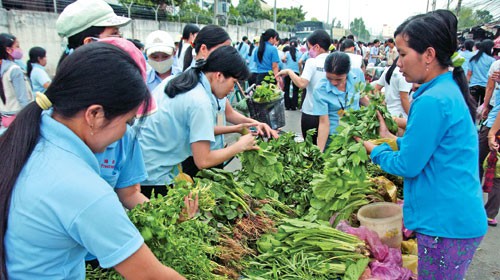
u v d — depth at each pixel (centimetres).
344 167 263
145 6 1864
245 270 218
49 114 120
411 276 237
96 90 111
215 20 1970
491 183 401
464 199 191
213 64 254
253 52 945
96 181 116
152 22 1722
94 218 112
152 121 261
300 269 218
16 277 117
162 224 170
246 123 332
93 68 112
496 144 390
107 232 115
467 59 877
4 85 494
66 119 118
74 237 114
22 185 112
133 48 221
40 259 116
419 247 207
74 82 111
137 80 119
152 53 420
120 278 171
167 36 432
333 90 380
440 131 185
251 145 271
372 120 301
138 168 196
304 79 462
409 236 281
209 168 270
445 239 195
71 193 111
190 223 196
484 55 784
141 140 266
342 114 331
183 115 251
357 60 534
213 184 248
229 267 214
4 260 115
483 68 788
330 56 372
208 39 347
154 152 265
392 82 436
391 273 228
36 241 113
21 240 113
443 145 188
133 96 117
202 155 251
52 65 1311
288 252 232
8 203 112
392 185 301
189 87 252
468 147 190
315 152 337
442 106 183
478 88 800
